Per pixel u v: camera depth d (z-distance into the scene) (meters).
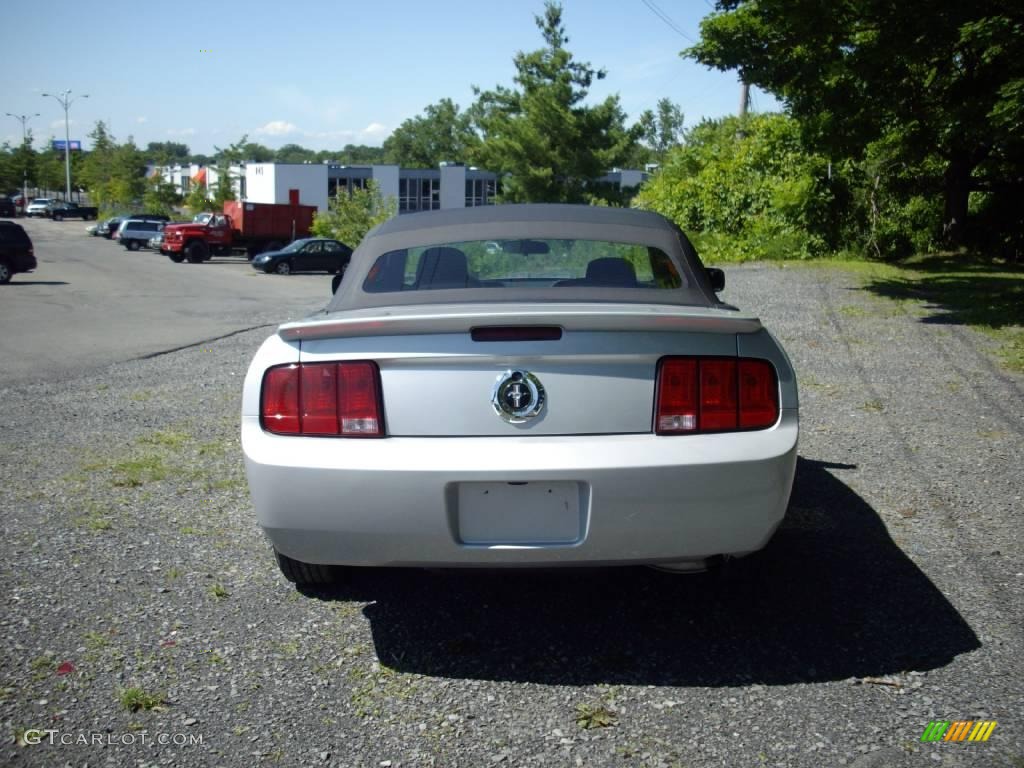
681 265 3.78
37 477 5.27
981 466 5.31
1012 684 2.84
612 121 53.28
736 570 3.57
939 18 13.00
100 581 3.70
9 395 8.07
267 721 2.68
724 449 2.82
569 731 2.62
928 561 3.88
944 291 15.45
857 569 3.80
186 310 18.41
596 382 2.83
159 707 2.74
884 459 5.47
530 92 52.47
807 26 14.80
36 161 114.62
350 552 2.89
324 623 3.34
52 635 3.20
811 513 4.52
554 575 3.79
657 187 34.12
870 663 2.99
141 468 5.46
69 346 12.16
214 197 78.12
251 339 12.42
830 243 24.77
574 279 3.78
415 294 3.59
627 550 2.84
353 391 2.85
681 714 2.70
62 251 44.41
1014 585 3.62
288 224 42.47
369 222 43.25
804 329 11.18
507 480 2.76
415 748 2.54
